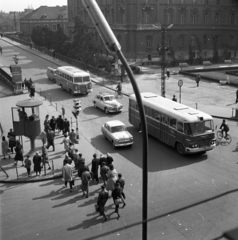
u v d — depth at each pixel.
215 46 72.94
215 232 14.20
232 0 76.88
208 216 15.45
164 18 72.12
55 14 119.44
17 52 81.12
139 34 69.38
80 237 14.09
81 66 60.97
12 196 17.89
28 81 43.72
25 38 108.12
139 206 16.59
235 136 26.91
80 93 41.22
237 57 76.19
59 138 26.80
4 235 14.39
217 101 38.50
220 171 20.58
